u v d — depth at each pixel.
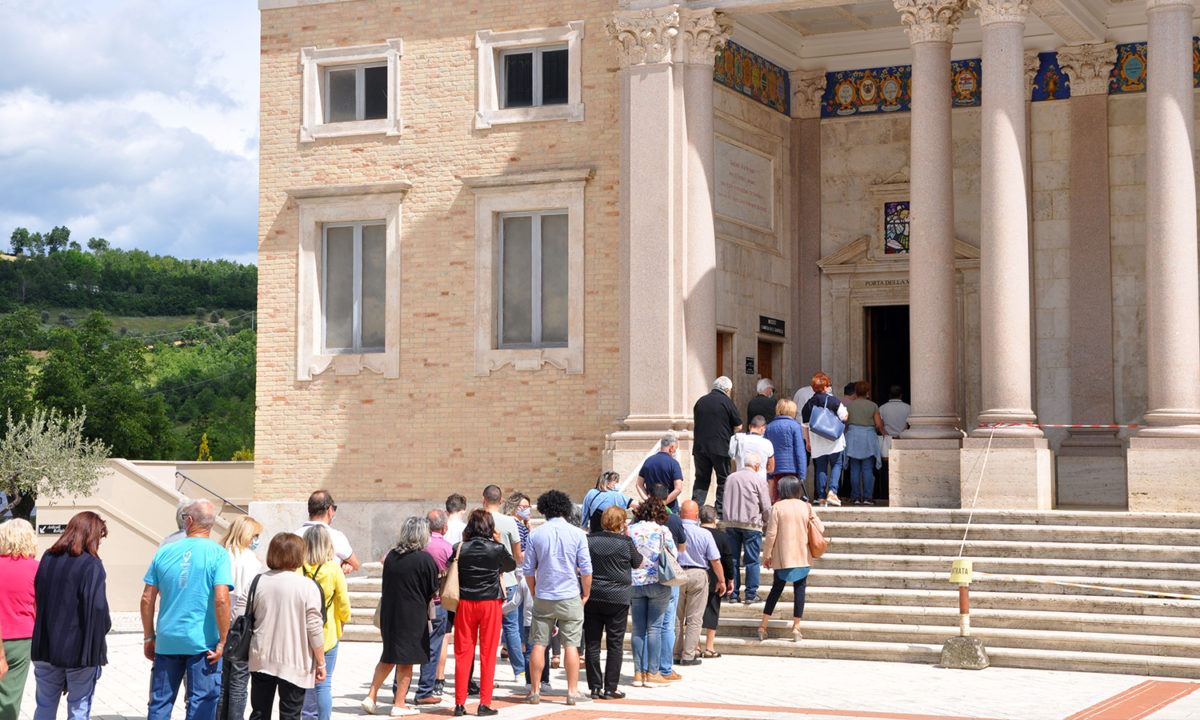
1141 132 22.17
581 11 22.48
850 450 20.91
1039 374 22.61
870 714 12.07
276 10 24.30
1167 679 14.34
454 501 14.57
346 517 23.31
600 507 15.57
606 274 22.11
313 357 23.73
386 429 23.23
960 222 23.33
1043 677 14.42
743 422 22.33
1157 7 18.45
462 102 23.12
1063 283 22.55
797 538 15.92
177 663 10.49
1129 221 22.19
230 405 85.56
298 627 9.98
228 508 32.78
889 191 23.61
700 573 15.39
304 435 23.70
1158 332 18.19
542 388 22.39
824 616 16.48
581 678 15.02
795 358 24.11
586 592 12.97
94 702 13.91
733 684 14.03
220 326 117.62
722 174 22.11
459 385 22.86
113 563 29.33
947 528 17.59
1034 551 16.83
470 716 12.39
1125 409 22.11
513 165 22.77
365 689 14.27
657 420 20.42
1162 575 15.98
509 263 23.02
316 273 23.88
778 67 23.94
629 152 21.03
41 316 114.56
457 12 23.23
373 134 23.61
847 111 24.02
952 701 12.81
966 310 23.25
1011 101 18.70
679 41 20.83
